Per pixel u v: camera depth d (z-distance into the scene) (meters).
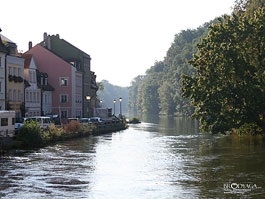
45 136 50.06
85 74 98.12
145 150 45.62
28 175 30.28
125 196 24.52
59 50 93.94
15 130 46.97
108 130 76.06
